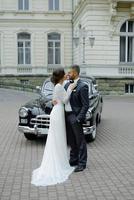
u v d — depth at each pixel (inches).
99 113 502.3
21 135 448.1
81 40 1161.4
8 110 733.3
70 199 228.2
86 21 1112.8
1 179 269.1
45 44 1378.0
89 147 381.4
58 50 1398.9
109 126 528.4
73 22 1371.8
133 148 378.6
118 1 1073.5
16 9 1352.1
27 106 400.5
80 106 289.1
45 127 384.2
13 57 1368.1
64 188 249.4
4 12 1347.2
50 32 1378.0
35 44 1373.0
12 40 1364.4
